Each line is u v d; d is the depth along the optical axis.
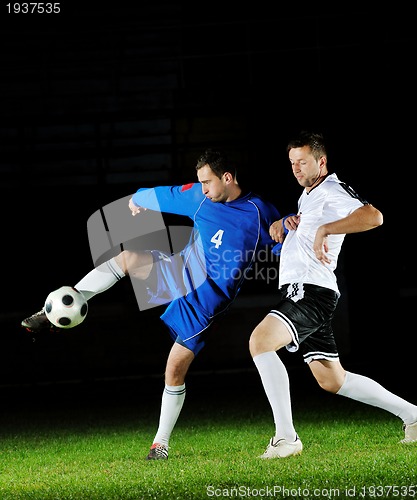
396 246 51.28
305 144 18.84
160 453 19.81
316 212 18.70
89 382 46.47
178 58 57.12
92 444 23.58
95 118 54.53
